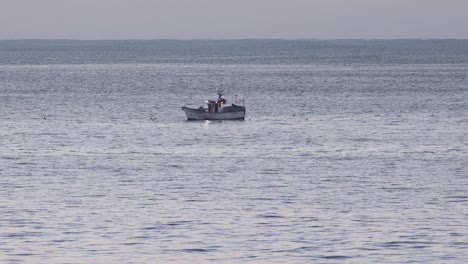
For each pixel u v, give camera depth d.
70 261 90.25
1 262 89.62
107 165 144.25
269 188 124.00
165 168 141.12
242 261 90.62
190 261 90.56
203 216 107.12
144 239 97.50
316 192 121.31
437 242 96.88
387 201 115.69
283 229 101.56
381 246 95.50
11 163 146.12
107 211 109.44
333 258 91.56
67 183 127.56
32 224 103.12
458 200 116.38
